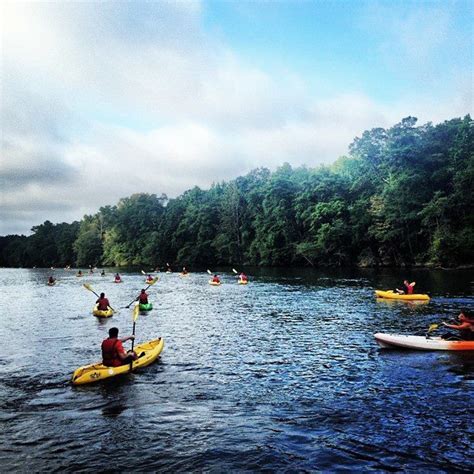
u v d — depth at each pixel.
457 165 51.94
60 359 13.40
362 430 8.00
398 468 6.66
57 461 7.02
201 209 92.06
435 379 10.88
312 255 66.81
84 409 9.17
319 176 75.69
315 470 6.64
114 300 30.64
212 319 20.59
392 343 14.05
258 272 59.78
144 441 7.68
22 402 9.62
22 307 27.11
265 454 7.14
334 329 17.47
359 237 62.31
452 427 8.07
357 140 71.56
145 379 11.09
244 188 93.44
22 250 152.00
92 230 121.31
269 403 9.39
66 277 66.44
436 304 23.94
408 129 56.75
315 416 8.66
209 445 7.49
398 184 53.91
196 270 74.94
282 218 74.00
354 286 35.59
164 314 22.58
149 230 105.06
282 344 14.91
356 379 10.95
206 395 9.91
